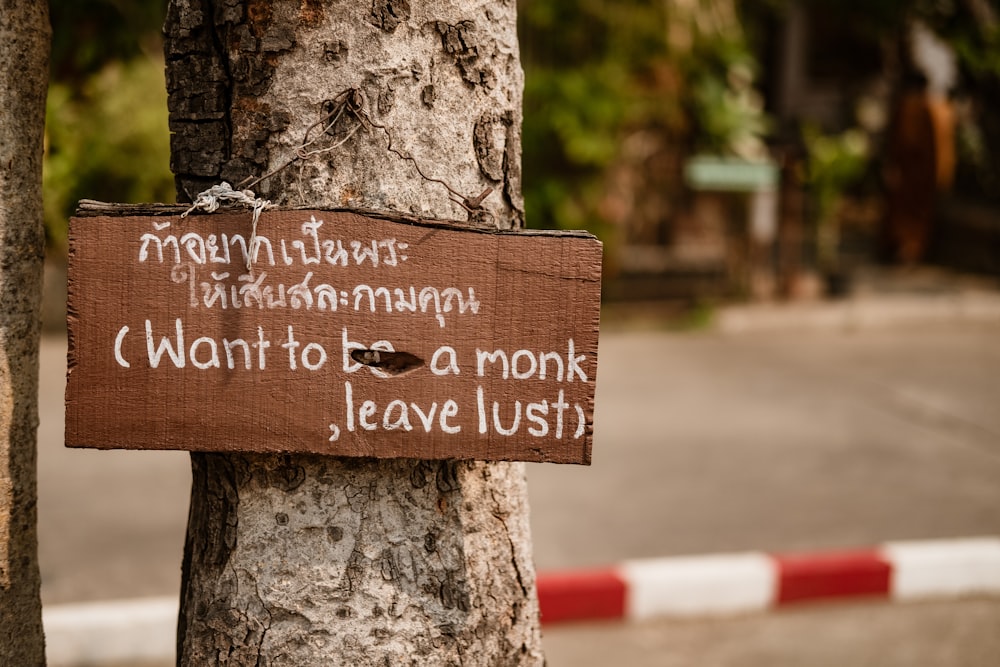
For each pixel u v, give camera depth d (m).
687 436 6.02
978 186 10.65
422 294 1.58
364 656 1.70
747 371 7.50
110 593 3.90
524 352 1.60
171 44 1.65
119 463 5.43
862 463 5.61
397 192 1.65
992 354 8.10
